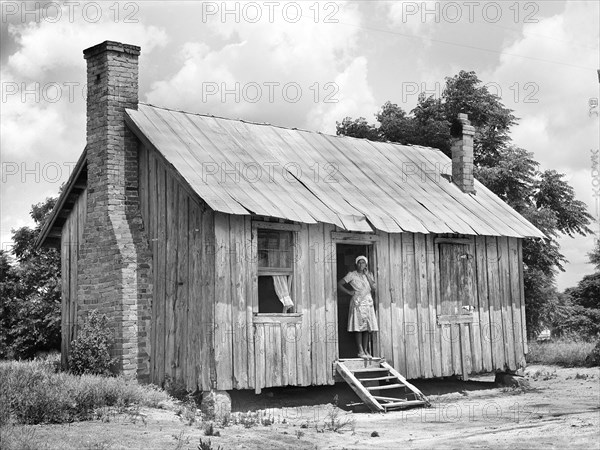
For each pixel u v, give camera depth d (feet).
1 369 54.54
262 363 59.82
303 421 56.08
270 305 69.67
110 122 64.90
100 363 62.08
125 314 62.23
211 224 58.90
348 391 67.62
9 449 37.88
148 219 64.39
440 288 73.51
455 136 84.48
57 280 116.37
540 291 126.72
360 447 44.70
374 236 68.90
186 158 62.39
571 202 130.41
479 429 50.42
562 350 110.32
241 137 71.20
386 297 69.10
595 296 180.55
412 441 46.60
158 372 61.67
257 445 44.86
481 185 88.02
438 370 72.08
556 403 64.80
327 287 65.16
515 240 81.20
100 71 65.92
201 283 59.00
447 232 70.59
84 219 69.77
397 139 127.54
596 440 42.83
